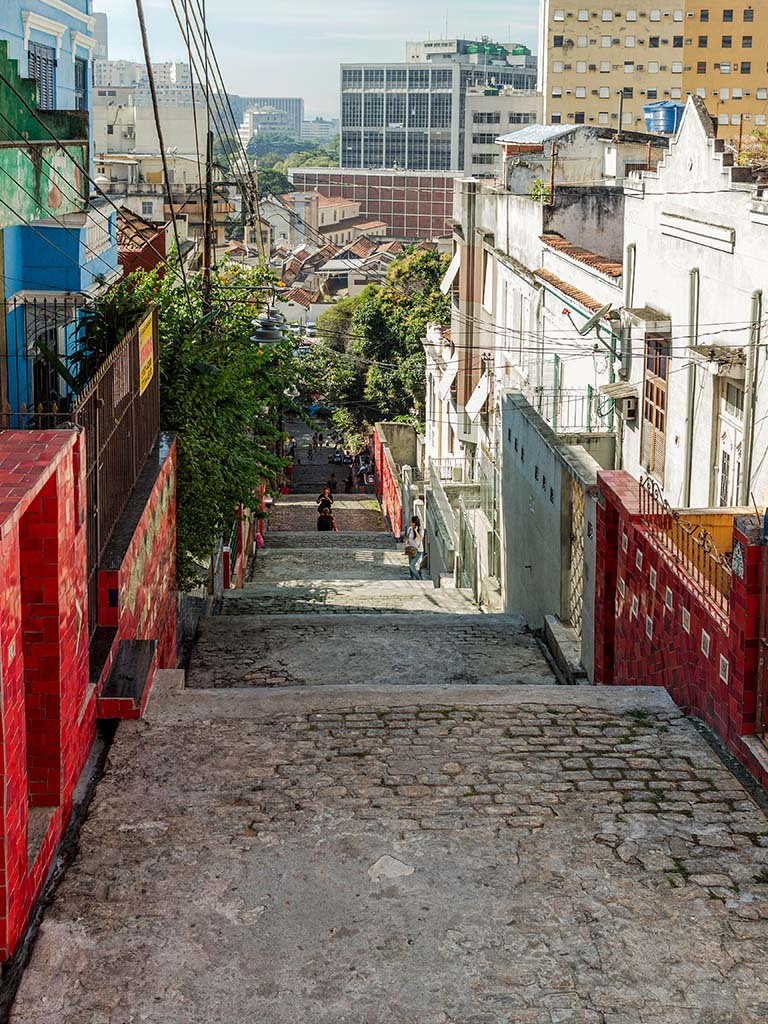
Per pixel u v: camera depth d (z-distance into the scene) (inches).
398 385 2368.4
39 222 604.1
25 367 605.6
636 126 4480.8
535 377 1018.7
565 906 250.2
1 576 224.7
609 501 442.9
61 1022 215.2
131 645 368.8
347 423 2452.0
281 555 1202.6
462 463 1446.9
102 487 374.6
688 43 4402.1
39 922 243.4
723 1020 216.8
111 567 366.9
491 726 336.5
